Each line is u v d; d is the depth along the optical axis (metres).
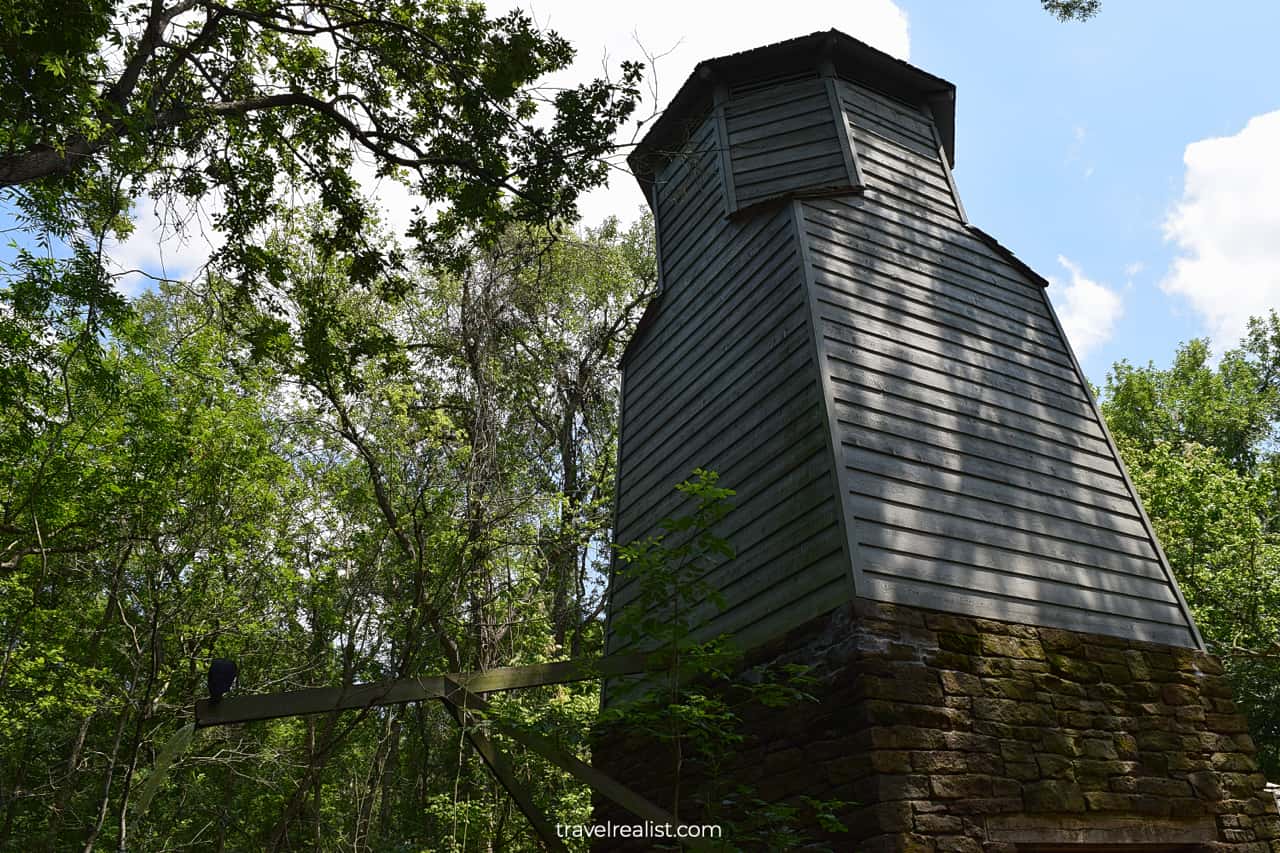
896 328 7.16
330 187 9.31
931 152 9.10
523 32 7.85
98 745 13.18
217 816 13.66
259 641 11.59
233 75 8.16
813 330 6.66
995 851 4.98
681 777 6.57
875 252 7.60
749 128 8.92
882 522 5.90
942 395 6.99
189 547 9.36
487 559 9.05
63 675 11.69
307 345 9.54
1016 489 6.83
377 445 11.55
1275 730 17.17
